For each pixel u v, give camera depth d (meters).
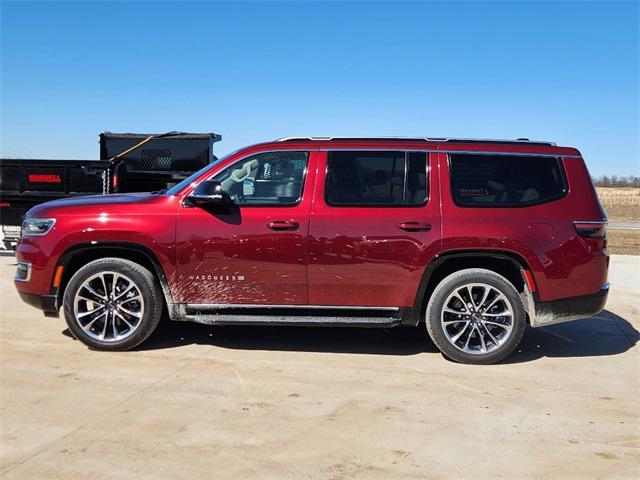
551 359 5.68
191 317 5.48
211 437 3.82
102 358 5.40
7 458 3.50
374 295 5.43
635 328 6.96
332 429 3.98
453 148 5.57
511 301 5.38
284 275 5.41
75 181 11.32
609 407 4.47
